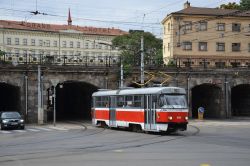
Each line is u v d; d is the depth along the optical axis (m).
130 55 86.25
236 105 63.69
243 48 78.56
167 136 27.61
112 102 36.47
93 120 40.84
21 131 36.12
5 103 58.78
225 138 25.58
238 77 54.72
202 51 76.88
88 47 126.75
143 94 31.45
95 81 49.94
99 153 18.28
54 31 120.75
